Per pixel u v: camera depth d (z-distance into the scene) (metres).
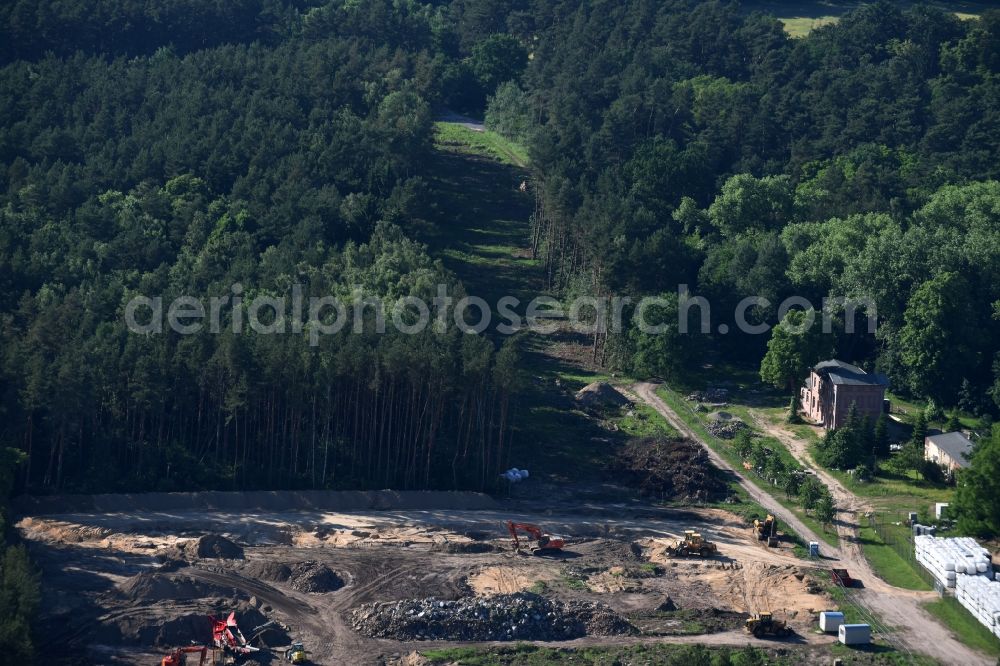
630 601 161.00
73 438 194.62
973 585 161.75
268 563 165.75
